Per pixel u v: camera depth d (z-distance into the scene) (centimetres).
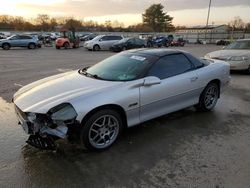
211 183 318
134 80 428
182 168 350
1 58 1689
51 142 365
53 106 360
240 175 334
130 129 475
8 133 456
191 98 525
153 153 391
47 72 1096
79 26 8525
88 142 381
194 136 449
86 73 486
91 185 315
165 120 520
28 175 334
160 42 3519
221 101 662
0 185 315
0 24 9138
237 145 416
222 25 8294
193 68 526
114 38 2673
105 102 384
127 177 331
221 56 1050
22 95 417
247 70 1048
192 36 5934
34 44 2786
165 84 463
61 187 312
